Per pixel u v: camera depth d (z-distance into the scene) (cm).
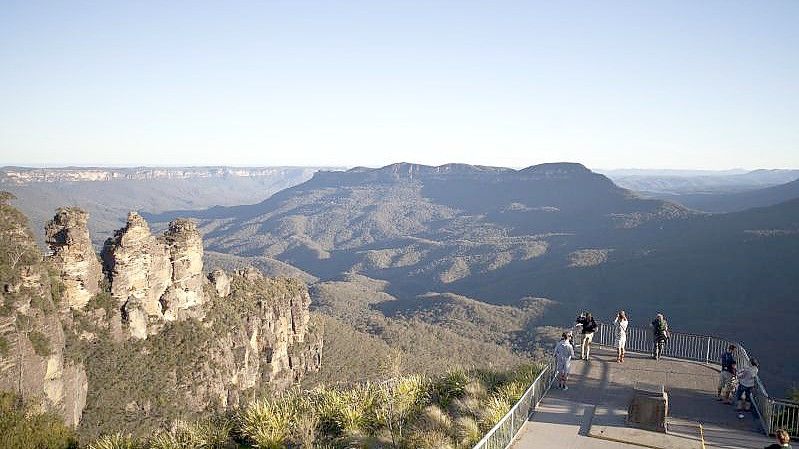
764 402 1945
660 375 2492
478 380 2347
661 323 2762
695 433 1861
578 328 2961
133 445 2111
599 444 1775
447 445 1691
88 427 4234
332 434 1966
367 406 2075
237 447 1938
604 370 2564
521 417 1886
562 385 2308
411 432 1866
